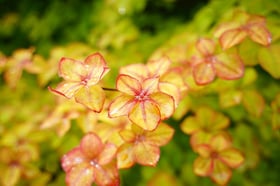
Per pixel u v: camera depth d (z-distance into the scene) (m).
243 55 0.26
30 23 0.50
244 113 0.32
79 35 0.44
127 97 0.21
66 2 0.47
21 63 0.31
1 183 0.30
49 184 0.33
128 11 0.39
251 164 0.31
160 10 0.41
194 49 0.27
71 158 0.24
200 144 0.27
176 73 0.25
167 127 0.23
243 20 0.26
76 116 0.27
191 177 0.32
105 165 0.24
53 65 0.31
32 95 0.40
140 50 0.37
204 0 0.40
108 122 0.25
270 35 0.25
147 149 0.23
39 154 0.33
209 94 0.32
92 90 0.21
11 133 0.32
